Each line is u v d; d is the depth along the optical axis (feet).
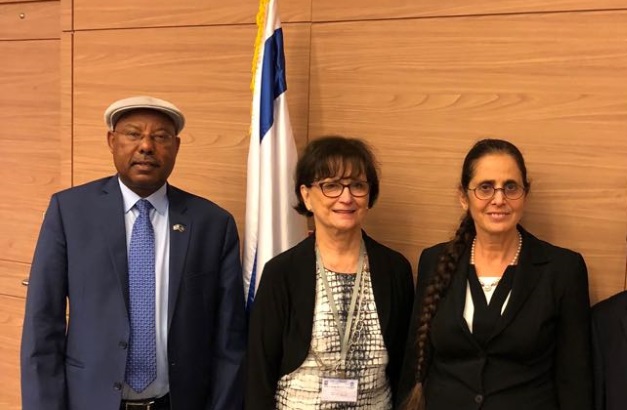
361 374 5.29
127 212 5.68
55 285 5.53
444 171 6.62
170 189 5.93
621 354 4.97
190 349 5.69
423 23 6.57
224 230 6.02
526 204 6.29
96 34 8.21
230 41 7.48
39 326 5.41
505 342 4.96
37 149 9.37
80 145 8.45
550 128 6.17
